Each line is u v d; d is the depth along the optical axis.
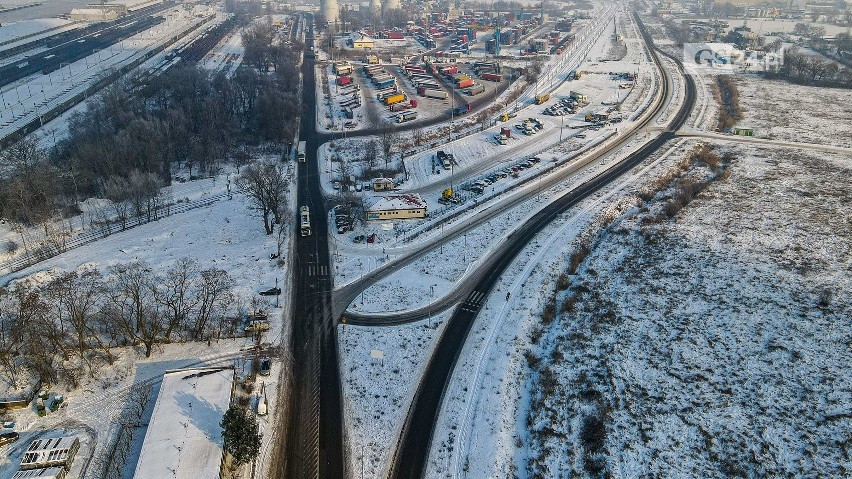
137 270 110.94
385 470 73.06
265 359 88.94
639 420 79.38
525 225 137.50
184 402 77.19
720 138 198.88
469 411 82.25
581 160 179.50
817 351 90.75
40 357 81.25
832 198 147.50
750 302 103.81
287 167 171.00
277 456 74.31
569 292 111.75
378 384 87.19
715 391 83.94
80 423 77.31
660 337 95.56
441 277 115.56
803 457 73.12
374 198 148.12
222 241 126.50
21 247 119.38
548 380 87.38
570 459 74.19
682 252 122.12
